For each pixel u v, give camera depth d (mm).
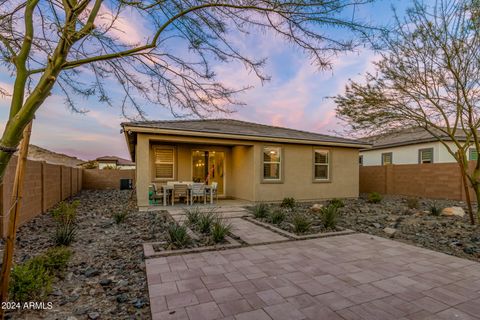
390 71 6109
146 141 8398
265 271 3492
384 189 14070
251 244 4727
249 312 2496
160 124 8766
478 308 2584
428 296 2818
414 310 2543
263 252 4293
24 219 5961
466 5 5043
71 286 3053
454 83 5711
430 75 5820
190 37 2660
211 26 2592
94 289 2994
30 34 1598
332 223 6004
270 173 10375
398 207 9258
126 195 12906
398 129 6902
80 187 15258
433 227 6105
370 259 3973
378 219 7098
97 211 8078
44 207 7535
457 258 4020
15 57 1570
